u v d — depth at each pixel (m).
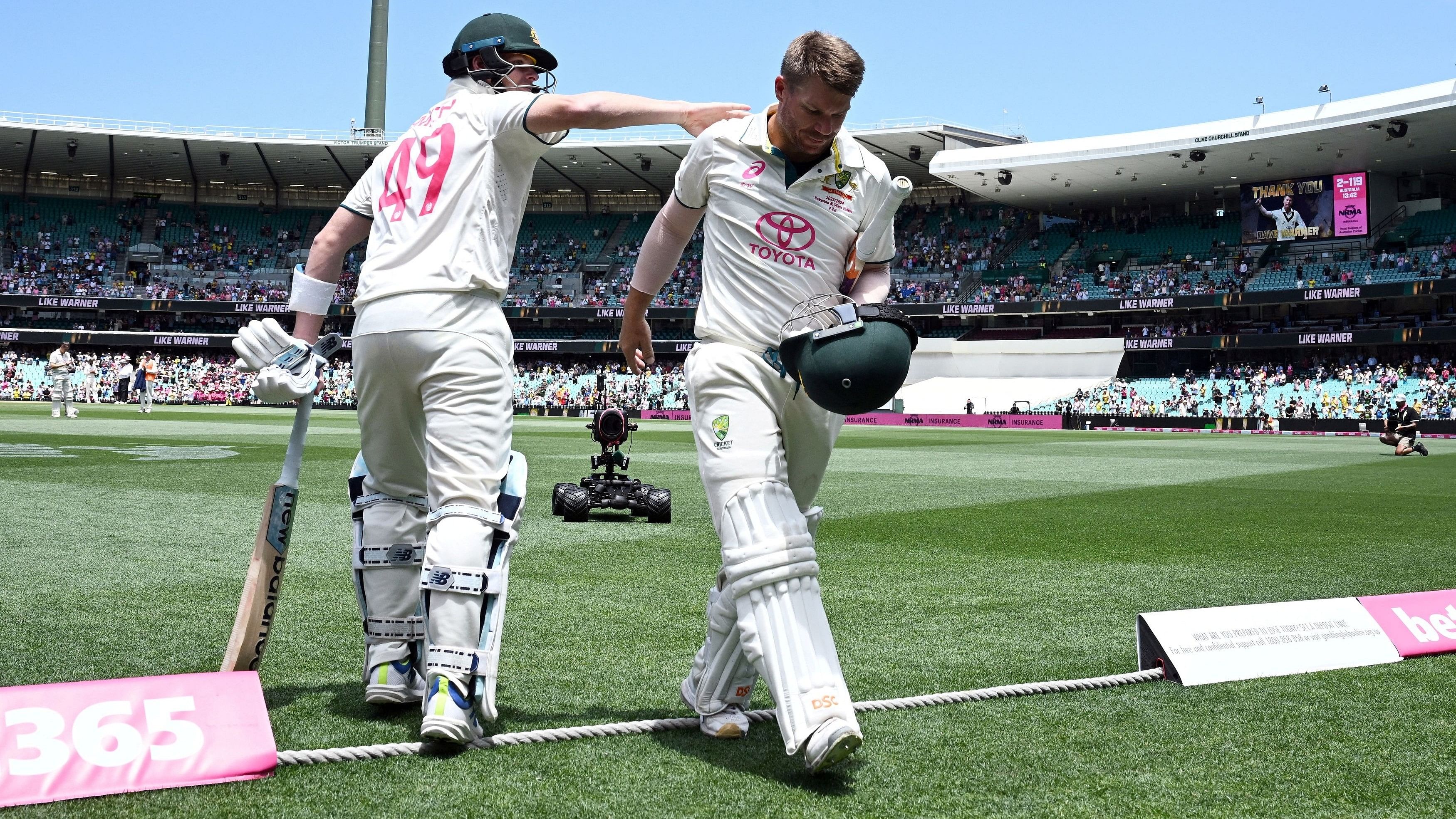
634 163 55.47
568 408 51.62
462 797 2.53
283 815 2.40
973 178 50.38
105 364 54.59
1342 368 45.56
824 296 2.69
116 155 54.91
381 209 3.16
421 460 3.25
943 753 2.93
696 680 3.16
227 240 60.53
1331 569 6.55
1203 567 6.62
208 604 4.90
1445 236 45.91
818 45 2.63
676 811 2.46
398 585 3.22
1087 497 11.67
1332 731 3.17
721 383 2.84
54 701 2.58
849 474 15.11
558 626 4.64
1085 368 51.72
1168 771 2.80
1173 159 45.94
